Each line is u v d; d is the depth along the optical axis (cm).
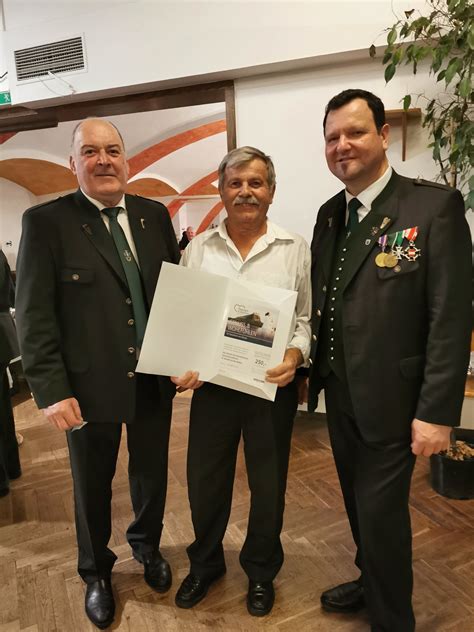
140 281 149
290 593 169
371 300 121
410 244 117
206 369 141
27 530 214
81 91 309
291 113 286
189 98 313
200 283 139
